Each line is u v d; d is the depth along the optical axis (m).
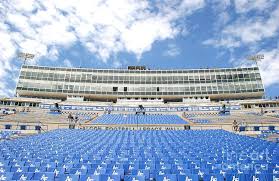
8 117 36.62
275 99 53.00
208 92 59.69
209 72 61.62
